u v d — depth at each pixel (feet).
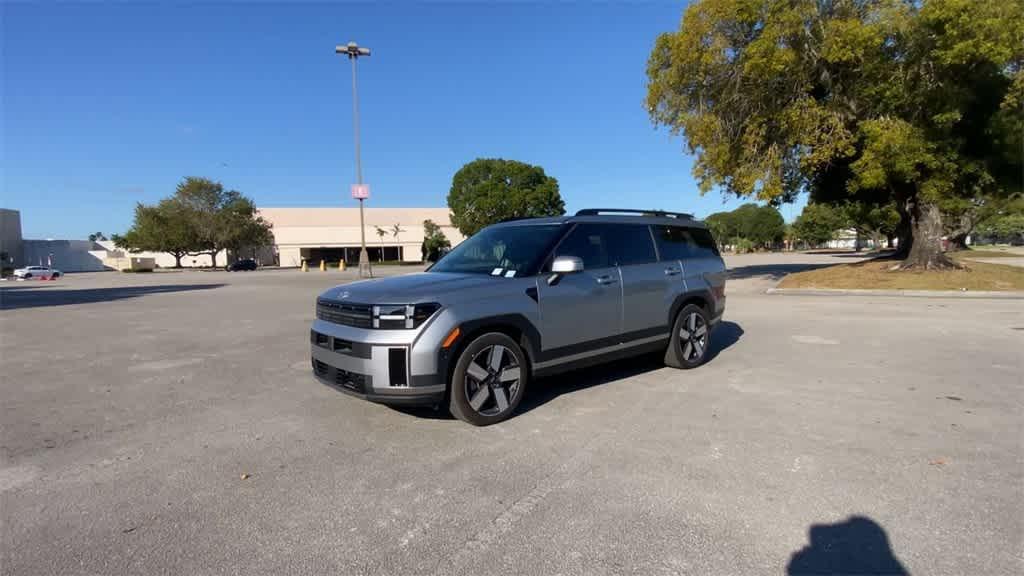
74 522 10.27
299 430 15.19
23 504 11.02
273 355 26.25
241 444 14.19
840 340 27.02
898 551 8.79
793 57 48.73
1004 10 42.39
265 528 9.95
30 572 8.68
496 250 18.25
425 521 10.07
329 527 9.93
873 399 16.92
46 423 16.10
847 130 53.11
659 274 20.07
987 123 51.11
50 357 26.23
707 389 18.43
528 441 13.91
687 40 53.78
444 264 19.07
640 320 19.30
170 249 229.25
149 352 27.30
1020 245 279.90
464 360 14.57
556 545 9.18
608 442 13.73
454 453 13.24
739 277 76.28
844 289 52.11
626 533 9.50
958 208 62.34
